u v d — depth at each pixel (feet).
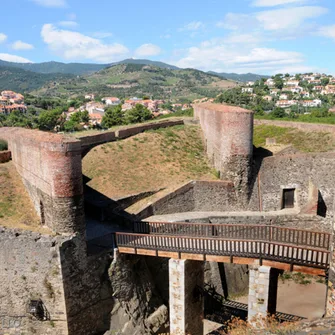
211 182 84.02
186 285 54.19
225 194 85.05
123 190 80.79
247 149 84.17
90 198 76.33
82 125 281.13
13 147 73.82
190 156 101.60
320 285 77.92
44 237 52.85
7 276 54.54
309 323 26.99
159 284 68.69
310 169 86.22
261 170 87.04
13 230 54.08
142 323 60.08
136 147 99.76
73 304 53.93
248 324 44.62
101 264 57.16
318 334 24.34
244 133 83.25
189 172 92.99
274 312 53.16
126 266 59.67
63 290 52.60
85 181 83.61
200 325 60.34
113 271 57.88
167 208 78.89
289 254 53.26
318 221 78.79
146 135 106.32
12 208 61.98
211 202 84.69
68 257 53.01
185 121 119.65
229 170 85.56
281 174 87.61
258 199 87.30
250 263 50.49
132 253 57.52
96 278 56.65
